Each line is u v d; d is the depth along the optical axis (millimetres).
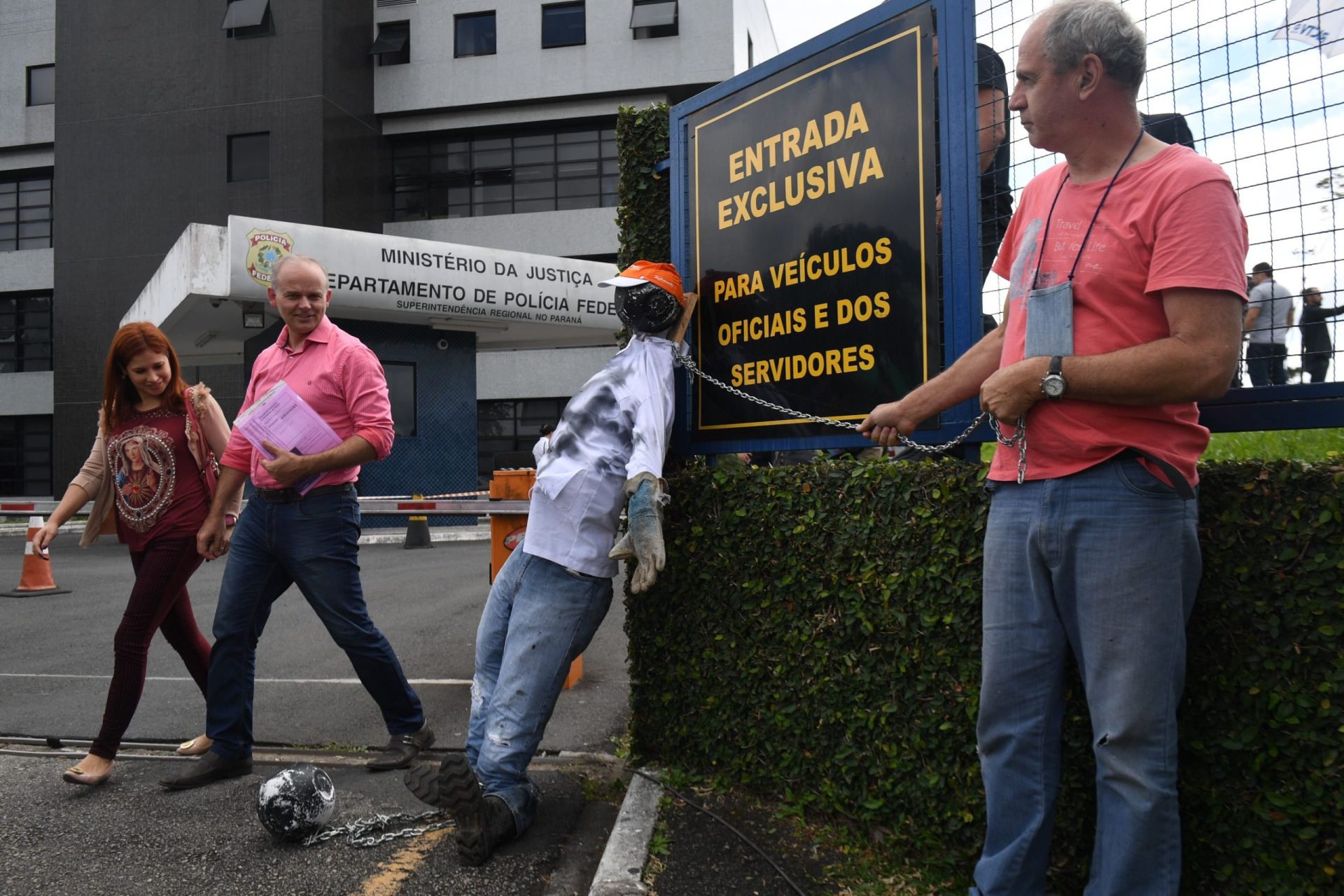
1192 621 2008
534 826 2996
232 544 3475
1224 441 3162
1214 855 2012
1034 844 2010
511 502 4707
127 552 13961
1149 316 1820
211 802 3229
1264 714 1920
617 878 2477
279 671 5328
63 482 24906
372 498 13359
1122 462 1829
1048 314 1919
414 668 5348
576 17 26766
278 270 3525
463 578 9492
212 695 3432
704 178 3426
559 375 26672
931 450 2609
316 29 23781
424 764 2672
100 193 24734
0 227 28750
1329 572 1814
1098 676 1863
